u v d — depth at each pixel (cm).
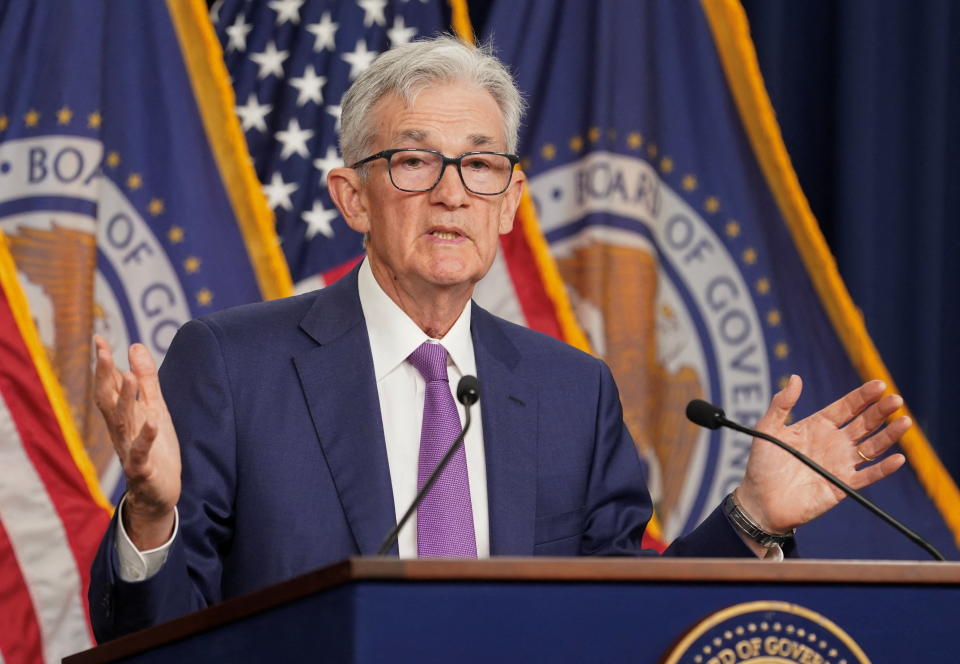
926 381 1480
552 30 1457
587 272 1402
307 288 1380
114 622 623
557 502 790
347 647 440
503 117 816
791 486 708
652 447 1383
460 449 770
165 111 1376
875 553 1355
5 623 1211
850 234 1495
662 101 1442
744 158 1442
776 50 1539
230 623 502
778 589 492
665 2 1462
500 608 458
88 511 1248
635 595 475
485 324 845
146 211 1355
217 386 761
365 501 731
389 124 793
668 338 1403
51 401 1265
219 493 736
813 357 1407
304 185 1407
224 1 1464
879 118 1520
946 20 1536
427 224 778
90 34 1375
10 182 1337
